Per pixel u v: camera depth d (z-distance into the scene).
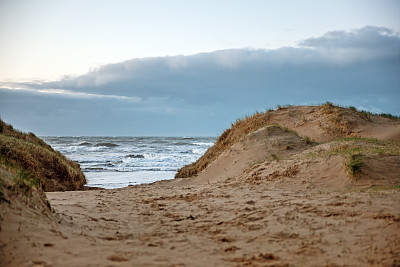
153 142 59.62
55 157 13.77
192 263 3.59
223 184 10.27
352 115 18.62
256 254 3.82
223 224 5.32
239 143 15.20
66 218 5.40
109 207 7.20
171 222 5.67
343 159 9.39
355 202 5.95
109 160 28.98
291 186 8.77
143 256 3.81
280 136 15.11
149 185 13.09
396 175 8.27
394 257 3.52
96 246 4.11
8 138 13.07
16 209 4.36
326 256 3.66
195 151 38.84
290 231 4.64
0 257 3.40
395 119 19.31
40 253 3.61
